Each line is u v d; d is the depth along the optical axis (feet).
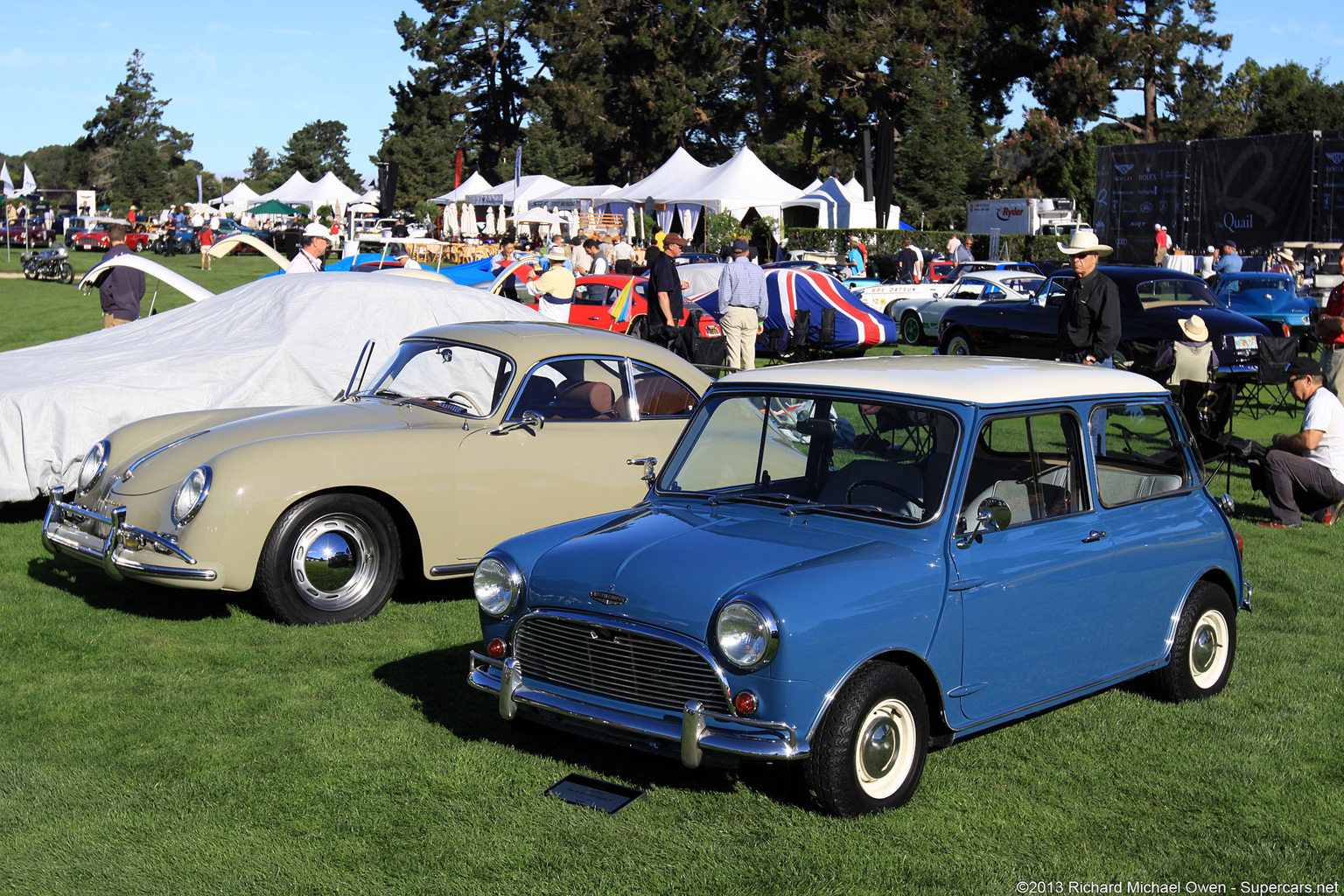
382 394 22.57
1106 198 106.52
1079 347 30.01
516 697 14.15
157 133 419.54
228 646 19.04
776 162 192.34
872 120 186.70
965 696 13.93
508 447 21.17
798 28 195.00
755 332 48.08
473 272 72.49
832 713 12.71
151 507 19.52
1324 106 179.52
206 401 26.30
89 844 12.30
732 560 13.33
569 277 58.44
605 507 22.03
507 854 12.25
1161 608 16.53
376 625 20.34
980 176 177.88
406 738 15.35
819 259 92.43
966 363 16.14
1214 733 16.06
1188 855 12.58
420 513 20.38
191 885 11.51
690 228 129.70
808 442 15.07
